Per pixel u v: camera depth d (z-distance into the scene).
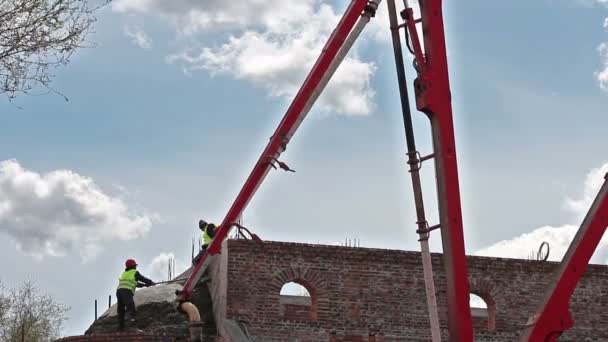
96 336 25.41
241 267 25.91
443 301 27.17
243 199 17.75
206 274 28.34
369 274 26.83
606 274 28.73
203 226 26.42
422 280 27.12
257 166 17.56
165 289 28.22
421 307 26.94
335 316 26.33
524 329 16.50
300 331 25.98
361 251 26.92
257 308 25.78
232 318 25.52
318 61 17.45
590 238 16.39
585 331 28.17
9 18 16.34
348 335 26.28
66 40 16.52
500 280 27.80
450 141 16.75
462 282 16.31
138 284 26.75
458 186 16.61
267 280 26.03
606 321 28.41
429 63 16.95
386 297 26.78
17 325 45.28
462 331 16.16
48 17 16.45
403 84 17.42
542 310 16.30
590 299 28.44
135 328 26.88
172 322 26.84
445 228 16.50
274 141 17.45
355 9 17.44
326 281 26.48
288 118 17.47
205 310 27.59
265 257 26.17
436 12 17.09
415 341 26.66
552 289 16.34
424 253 17.05
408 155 17.30
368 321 26.50
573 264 16.34
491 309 27.73
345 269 26.72
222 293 26.02
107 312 28.08
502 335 27.47
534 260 28.14
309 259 26.50
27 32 16.34
